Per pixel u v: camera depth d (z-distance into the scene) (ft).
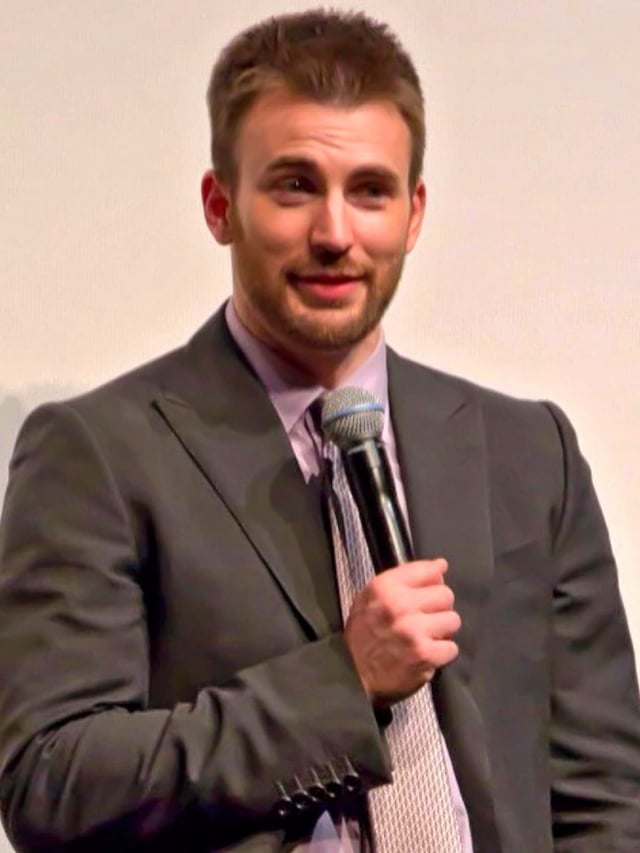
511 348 24.54
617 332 24.71
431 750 16.83
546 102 24.81
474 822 17.03
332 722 15.98
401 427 18.58
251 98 17.72
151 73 24.27
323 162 17.28
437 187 24.57
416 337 24.40
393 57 18.02
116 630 16.85
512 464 19.04
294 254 17.33
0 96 24.04
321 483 17.83
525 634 18.37
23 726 16.53
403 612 15.83
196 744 16.03
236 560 17.13
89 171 24.12
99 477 17.31
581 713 18.88
